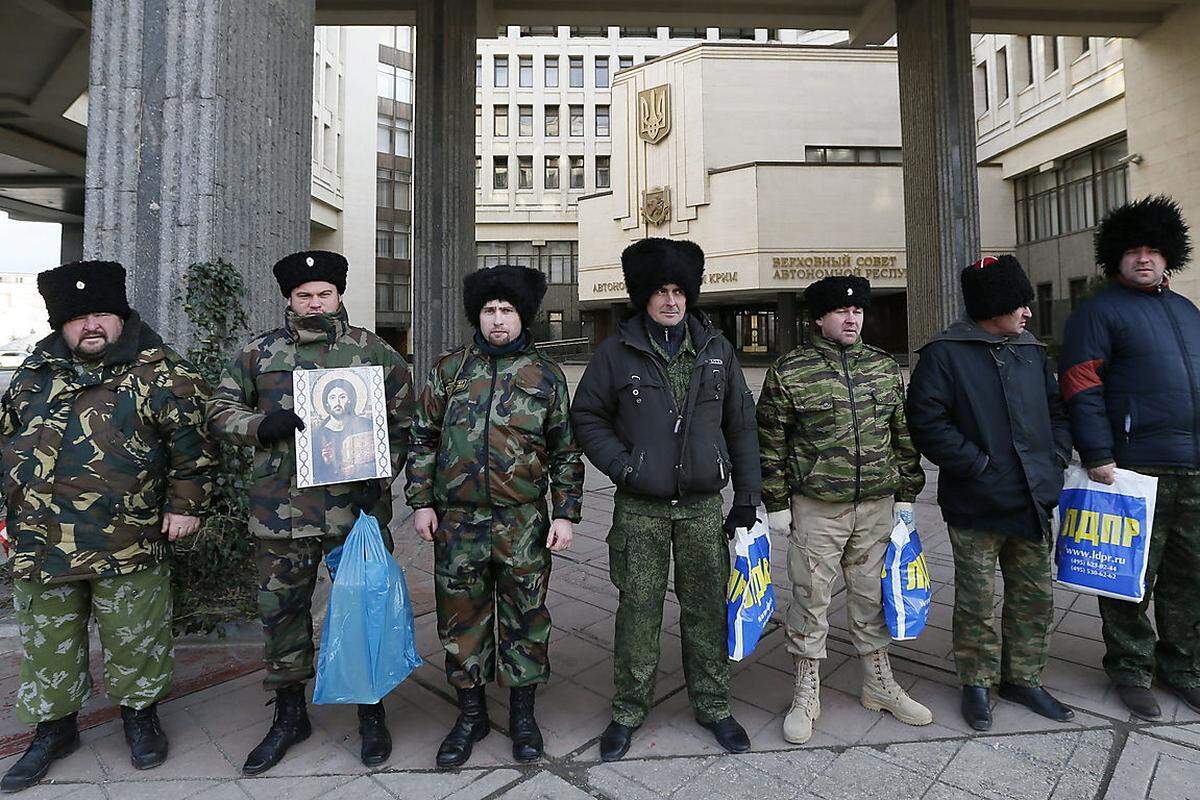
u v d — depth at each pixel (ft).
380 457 7.98
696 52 85.10
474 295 7.89
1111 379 8.84
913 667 10.02
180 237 10.80
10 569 7.39
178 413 7.84
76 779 7.44
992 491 8.34
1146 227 8.56
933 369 8.75
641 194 89.25
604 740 7.90
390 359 8.50
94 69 10.74
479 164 128.77
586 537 17.56
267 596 7.77
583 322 128.98
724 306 103.30
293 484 7.75
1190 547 8.67
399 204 117.50
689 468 7.70
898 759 7.68
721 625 8.14
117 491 7.47
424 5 30.17
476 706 8.05
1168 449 8.50
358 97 94.07
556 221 129.08
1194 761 7.50
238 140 11.49
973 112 30.66
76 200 73.56
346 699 7.29
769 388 8.80
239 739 8.25
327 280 7.99
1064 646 10.60
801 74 86.12
